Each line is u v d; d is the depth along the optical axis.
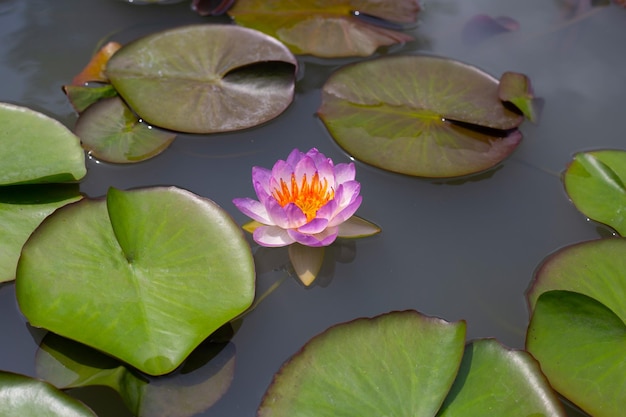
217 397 1.21
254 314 1.38
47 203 1.53
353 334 1.26
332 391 1.18
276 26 2.17
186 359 1.27
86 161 1.67
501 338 1.37
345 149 1.75
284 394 1.18
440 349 1.23
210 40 1.98
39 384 1.12
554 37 2.25
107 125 1.75
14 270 1.35
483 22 2.29
